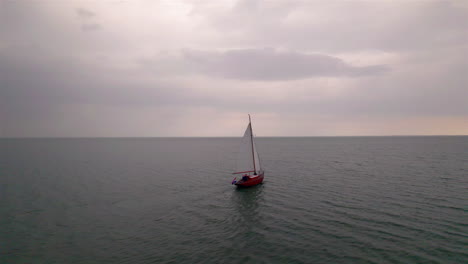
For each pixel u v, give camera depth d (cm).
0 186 4247
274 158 8362
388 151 10738
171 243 2073
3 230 2403
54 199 3488
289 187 3931
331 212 2686
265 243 2011
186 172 5800
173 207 3078
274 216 2633
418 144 16562
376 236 2053
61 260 1844
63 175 5403
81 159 8875
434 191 3453
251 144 4269
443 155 8512
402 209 2706
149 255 1880
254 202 3186
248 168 4238
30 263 1806
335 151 11362
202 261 1762
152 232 2319
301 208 2861
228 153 11838
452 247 1830
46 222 2614
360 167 5928
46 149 14450
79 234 2305
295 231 2222
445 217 2436
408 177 4503
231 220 2572
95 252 1953
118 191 3944
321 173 5172
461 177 4444
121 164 7419
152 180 4816
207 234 2234
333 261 1705
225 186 4222
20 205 3203
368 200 3089
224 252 1889
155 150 14300
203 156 10156
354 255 1770
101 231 2367
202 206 3092
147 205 3183
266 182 4369
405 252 1783
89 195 3703
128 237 2219
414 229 2167
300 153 10431
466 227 2181
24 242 2147
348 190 3625
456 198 3089
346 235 2095
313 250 1869
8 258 1877
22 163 7406
